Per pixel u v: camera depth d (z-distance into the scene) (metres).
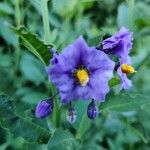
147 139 0.31
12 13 0.31
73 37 0.32
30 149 0.25
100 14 0.39
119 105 0.21
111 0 0.39
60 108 0.20
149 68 0.34
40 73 0.28
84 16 0.38
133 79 0.33
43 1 0.20
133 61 0.31
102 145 0.31
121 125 0.31
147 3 0.40
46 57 0.19
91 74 0.18
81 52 0.18
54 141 0.19
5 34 0.31
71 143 0.20
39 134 0.20
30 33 0.18
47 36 0.21
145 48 0.34
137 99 0.21
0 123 0.20
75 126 0.22
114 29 0.32
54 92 0.20
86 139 0.28
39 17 0.33
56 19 0.31
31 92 0.28
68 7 0.31
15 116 0.20
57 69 0.17
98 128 0.30
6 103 0.20
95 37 0.20
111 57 0.20
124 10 0.29
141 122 0.30
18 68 0.31
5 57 0.30
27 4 0.33
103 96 0.18
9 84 0.30
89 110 0.19
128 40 0.19
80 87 0.18
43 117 0.19
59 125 0.21
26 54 0.29
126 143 0.32
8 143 0.26
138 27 0.25
